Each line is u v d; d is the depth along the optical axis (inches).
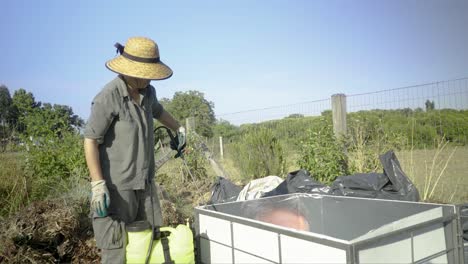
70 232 142.0
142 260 89.4
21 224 136.3
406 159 221.0
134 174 96.3
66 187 196.5
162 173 285.1
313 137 223.6
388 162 143.6
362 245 70.8
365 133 232.4
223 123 591.8
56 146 239.9
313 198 132.0
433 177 205.8
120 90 94.0
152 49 96.7
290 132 299.4
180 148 121.1
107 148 94.6
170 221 155.8
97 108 90.3
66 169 227.1
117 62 94.9
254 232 88.9
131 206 97.0
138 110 98.1
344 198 122.5
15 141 272.1
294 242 79.3
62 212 142.7
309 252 76.4
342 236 122.7
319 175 212.5
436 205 95.5
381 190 143.3
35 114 257.6
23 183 200.8
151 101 104.3
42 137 242.1
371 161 217.9
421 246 84.4
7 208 182.9
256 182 169.9
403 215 104.5
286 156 275.4
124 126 94.0
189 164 282.4
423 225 83.2
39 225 138.0
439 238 89.0
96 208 86.7
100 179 89.9
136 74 92.1
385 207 109.9
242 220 92.0
